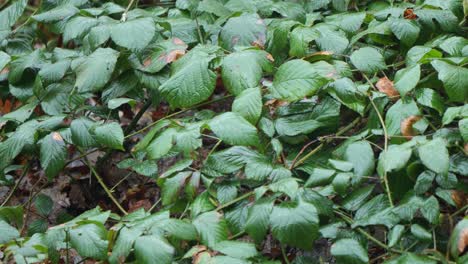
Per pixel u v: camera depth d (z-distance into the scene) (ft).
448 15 8.80
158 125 7.84
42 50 10.38
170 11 9.82
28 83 9.40
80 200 9.98
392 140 7.40
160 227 6.74
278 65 8.73
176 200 7.56
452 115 7.10
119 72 8.92
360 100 7.81
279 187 6.73
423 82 8.13
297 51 8.38
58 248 7.41
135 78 8.82
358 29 9.13
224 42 8.63
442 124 7.39
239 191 7.95
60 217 9.24
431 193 7.34
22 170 10.28
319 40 8.64
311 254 7.98
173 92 7.84
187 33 9.32
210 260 6.49
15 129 9.12
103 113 8.81
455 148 7.28
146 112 11.20
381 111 7.86
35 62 9.26
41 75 8.77
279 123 7.88
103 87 8.91
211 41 9.33
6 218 7.93
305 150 8.11
